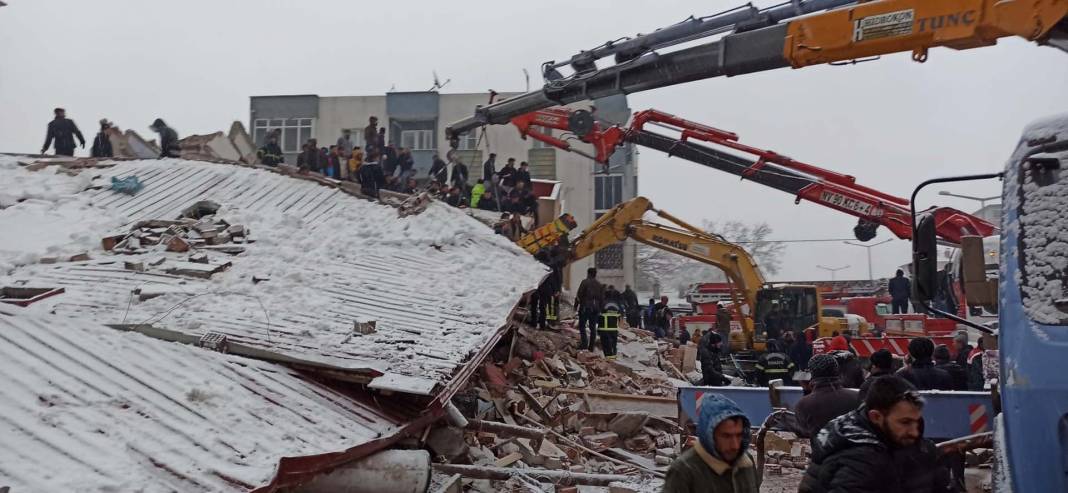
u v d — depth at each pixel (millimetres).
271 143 23281
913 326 23484
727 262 22344
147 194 19062
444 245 17875
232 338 9977
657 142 20359
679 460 4297
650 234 22250
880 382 4441
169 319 10742
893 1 9844
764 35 11062
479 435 11477
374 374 9195
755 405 10188
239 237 16625
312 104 47438
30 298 11680
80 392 7281
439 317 12781
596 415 13859
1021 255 5219
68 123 23391
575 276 47781
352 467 7828
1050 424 4742
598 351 20312
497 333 12312
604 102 40656
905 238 18875
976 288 6008
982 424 8648
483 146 46031
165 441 6695
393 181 23734
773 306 22359
